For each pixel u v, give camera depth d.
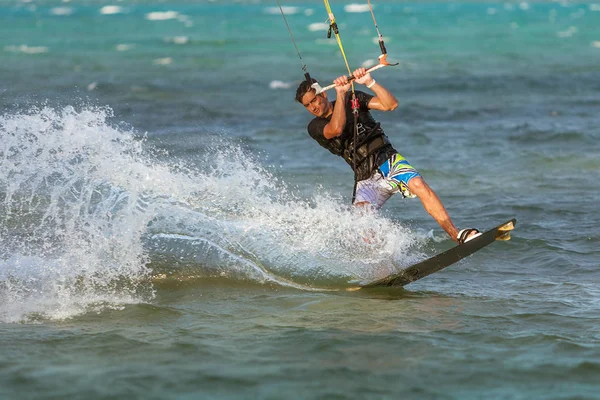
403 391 16.45
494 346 19.20
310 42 164.38
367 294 24.45
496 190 40.16
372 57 129.25
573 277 26.12
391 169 25.70
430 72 103.75
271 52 140.12
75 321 21.47
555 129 58.94
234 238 27.16
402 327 20.83
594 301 23.23
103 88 83.19
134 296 23.86
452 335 20.09
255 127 60.47
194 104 72.56
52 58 127.12
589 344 19.30
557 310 22.33
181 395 16.22
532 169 45.56
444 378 17.19
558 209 35.72
